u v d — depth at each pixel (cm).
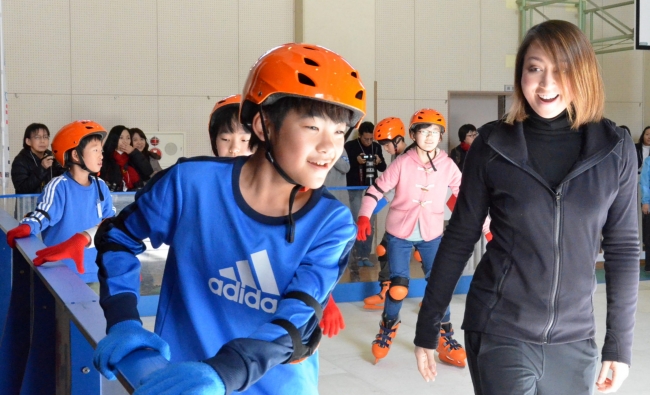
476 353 183
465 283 654
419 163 464
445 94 1005
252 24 920
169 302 136
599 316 564
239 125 245
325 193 132
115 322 116
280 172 121
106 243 133
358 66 923
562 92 172
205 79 905
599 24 1041
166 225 134
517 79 181
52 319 181
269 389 131
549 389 180
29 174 617
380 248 552
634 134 1077
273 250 127
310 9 904
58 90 855
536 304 175
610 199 175
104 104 871
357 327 527
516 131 178
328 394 375
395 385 391
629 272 181
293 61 115
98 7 865
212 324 132
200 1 899
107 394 137
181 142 895
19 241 226
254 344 96
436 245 465
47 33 849
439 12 996
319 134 117
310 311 112
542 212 173
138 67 881
